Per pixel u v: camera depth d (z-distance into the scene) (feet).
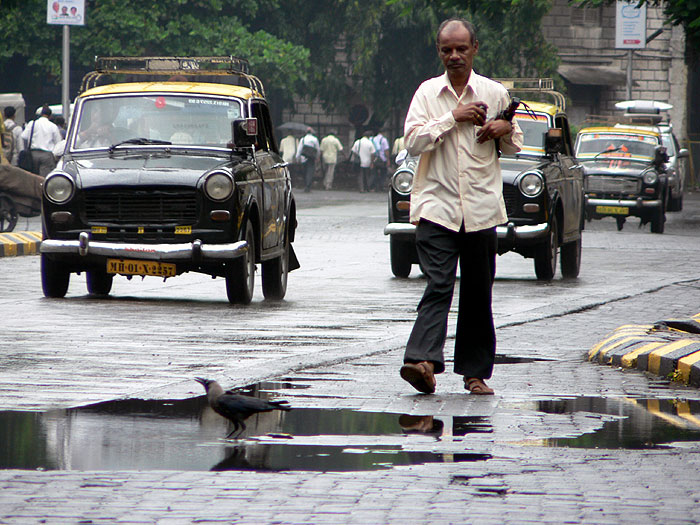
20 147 225.56
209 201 95.04
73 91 376.07
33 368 62.44
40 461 41.27
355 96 397.60
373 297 105.60
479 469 40.70
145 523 33.91
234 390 56.34
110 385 57.47
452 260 55.83
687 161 417.69
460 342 56.80
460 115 54.34
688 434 47.44
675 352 64.28
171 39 344.90
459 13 355.36
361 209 267.18
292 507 35.58
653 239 198.18
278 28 370.73
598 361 68.39
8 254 148.05
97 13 336.29
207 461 41.52
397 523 34.04
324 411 51.24
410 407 52.42
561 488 38.14
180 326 82.02
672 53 409.49
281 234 107.14
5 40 336.29
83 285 113.09
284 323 85.05
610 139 234.79
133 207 95.81
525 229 122.01
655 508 35.94
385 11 363.56
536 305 100.27
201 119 103.60
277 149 113.50
